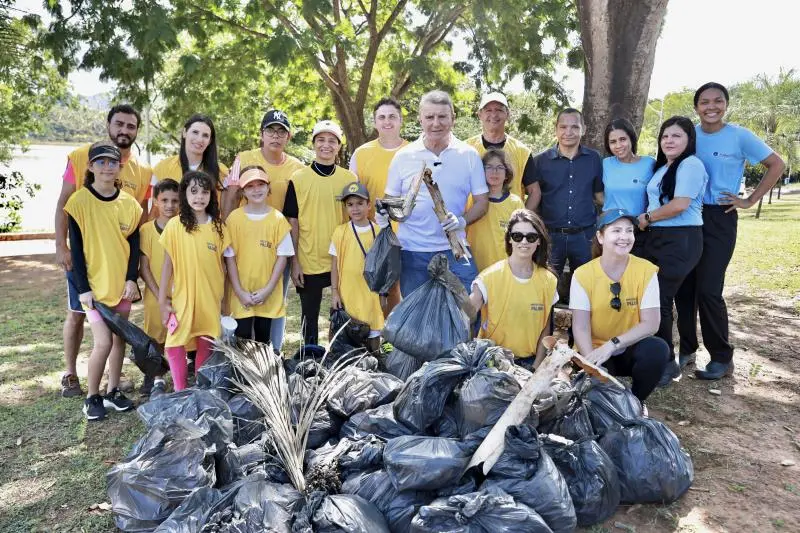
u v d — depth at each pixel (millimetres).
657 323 3754
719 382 4777
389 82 15656
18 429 3992
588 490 2918
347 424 3318
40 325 6797
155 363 4188
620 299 3789
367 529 2512
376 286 4188
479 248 4625
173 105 12789
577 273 3910
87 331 6516
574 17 11852
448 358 3230
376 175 4984
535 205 5188
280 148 4859
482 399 2918
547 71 12695
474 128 21938
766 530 2928
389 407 3285
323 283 4816
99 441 3844
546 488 2713
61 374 5070
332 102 14305
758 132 31219
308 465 3002
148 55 10023
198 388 3629
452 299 3559
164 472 2814
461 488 2742
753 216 24000
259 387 3270
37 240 16453
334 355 4391
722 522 2992
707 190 4730
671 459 3113
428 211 4219
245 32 12359
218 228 4211
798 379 4848
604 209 4973
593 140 6996
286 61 9797
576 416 3316
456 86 14531
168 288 4191
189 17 11172
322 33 11133
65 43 9844
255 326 4555
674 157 4512
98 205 4148
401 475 2746
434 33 13531
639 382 3828
